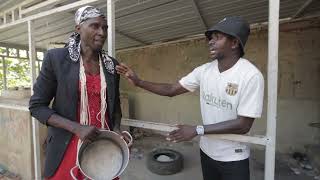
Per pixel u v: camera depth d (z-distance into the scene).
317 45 4.29
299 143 4.54
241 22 1.35
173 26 4.41
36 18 2.67
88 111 1.42
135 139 5.76
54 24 4.17
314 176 3.63
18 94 4.09
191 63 5.68
